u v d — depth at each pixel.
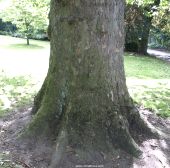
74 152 2.34
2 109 3.37
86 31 2.38
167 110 3.65
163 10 8.45
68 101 2.48
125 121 2.53
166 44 15.77
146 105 3.79
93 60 2.42
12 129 2.75
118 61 2.52
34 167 2.24
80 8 2.36
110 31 2.43
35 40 15.62
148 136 2.68
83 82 2.44
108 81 2.47
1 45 11.61
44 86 2.88
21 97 3.91
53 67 2.57
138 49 13.32
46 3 7.93
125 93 2.61
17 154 2.37
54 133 2.50
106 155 2.36
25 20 12.34
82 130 2.42
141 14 11.93
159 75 6.86
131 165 2.31
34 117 2.59
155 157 2.42
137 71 7.21
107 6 2.38
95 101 2.45
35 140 2.48
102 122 2.44
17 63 7.16
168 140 2.70
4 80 4.96
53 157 2.29
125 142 2.44
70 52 2.44
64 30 2.44
